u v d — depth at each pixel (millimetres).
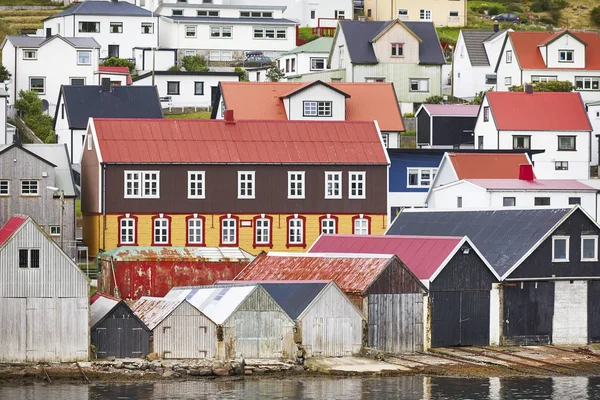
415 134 159500
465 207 112188
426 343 90750
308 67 181000
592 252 95438
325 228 117750
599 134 153375
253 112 138000
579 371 85875
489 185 115312
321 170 117750
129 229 113250
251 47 194250
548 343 94375
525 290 93688
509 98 149250
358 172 118500
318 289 88438
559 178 147250
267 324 87125
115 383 81312
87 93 144125
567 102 150000
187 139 116625
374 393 79125
